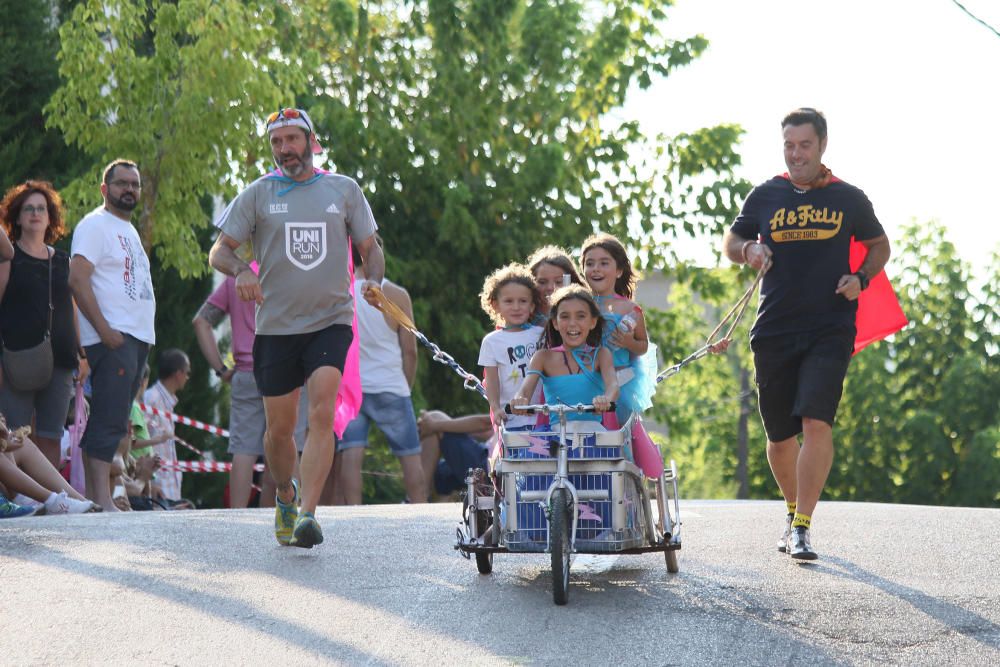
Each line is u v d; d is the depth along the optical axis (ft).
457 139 232.12
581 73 252.21
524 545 60.44
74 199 155.84
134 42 168.45
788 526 74.02
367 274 71.20
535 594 59.26
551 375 64.49
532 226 233.14
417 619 54.13
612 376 63.10
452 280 225.76
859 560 69.21
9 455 91.25
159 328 168.25
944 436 364.99
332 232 70.08
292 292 69.62
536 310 73.61
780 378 73.15
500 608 56.24
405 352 118.32
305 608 55.72
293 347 70.13
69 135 154.30
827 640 51.72
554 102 241.55
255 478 148.05
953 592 60.39
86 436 98.02
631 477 61.11
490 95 236.02
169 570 63.16
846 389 376.07
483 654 49.14
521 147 238.89
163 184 156.04
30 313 96.43
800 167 72.90
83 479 107.55
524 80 239.50
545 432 60.34
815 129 72.64
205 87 153.89
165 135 155.33
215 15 152.87
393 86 238.89
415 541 73.56
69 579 60.95
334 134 223.92
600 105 254.68
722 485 399.85
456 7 232.94
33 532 74.13
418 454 116.98
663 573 64.85
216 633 51.88
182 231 157.38
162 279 167.94
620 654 49.24
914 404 382.63
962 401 370.12
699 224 252.62
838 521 87.20
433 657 48.73
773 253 73.15
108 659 48.52
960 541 76.54
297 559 66.59
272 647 49.98
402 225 225.15
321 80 229.45
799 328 72.28
